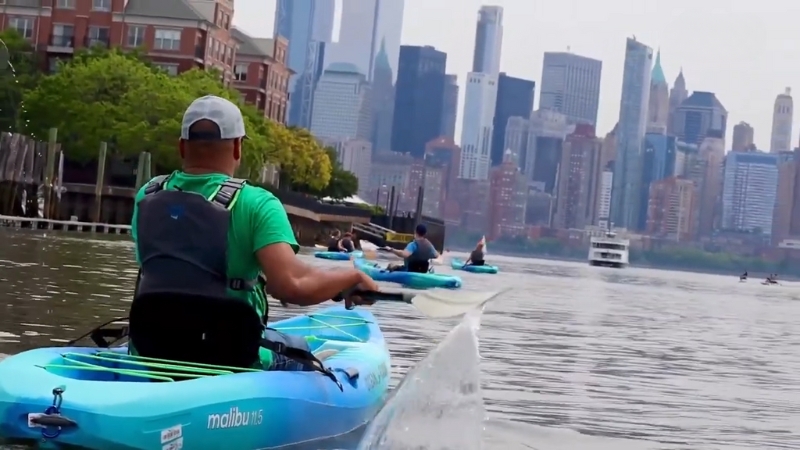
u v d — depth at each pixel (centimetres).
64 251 3184
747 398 1282
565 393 1179
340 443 716
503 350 1597
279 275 666
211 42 9456
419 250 3181
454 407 526
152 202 684
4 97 7581
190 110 698
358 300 686
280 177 10981
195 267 673
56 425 595
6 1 8956
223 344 684
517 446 819
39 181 5441
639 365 1562
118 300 1705
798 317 3869
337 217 9631
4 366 652
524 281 5250
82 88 6906
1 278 1928
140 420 599
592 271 12138
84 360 685
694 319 3088
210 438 628
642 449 861
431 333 1681
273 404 670
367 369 836
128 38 8981
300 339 739
